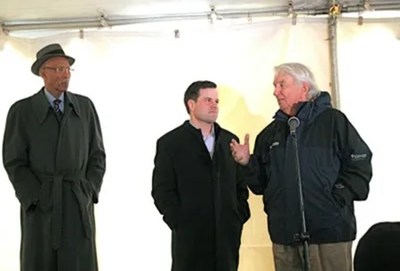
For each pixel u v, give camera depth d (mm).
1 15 3410
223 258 2686
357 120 3357
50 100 2975
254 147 2998
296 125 2473
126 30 3555
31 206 2869
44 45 3592
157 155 2861
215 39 3484
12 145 2916
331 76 3354
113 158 3523
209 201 2725
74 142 2953
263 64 3432
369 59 3373
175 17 3477
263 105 3420
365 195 2541
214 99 2826
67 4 3266
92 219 3008
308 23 3402
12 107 3006
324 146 2543
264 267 3400
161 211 2760
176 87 3510
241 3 3355
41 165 2895
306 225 2494
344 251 2525
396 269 1288
